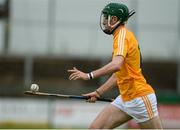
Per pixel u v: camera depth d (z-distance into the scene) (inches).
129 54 759.1
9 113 1870.1
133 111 783.1
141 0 2253.9
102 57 2201.0
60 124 1857.8
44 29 2253.9
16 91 1948.8
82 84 2170.3
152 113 781.9
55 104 1862.7
